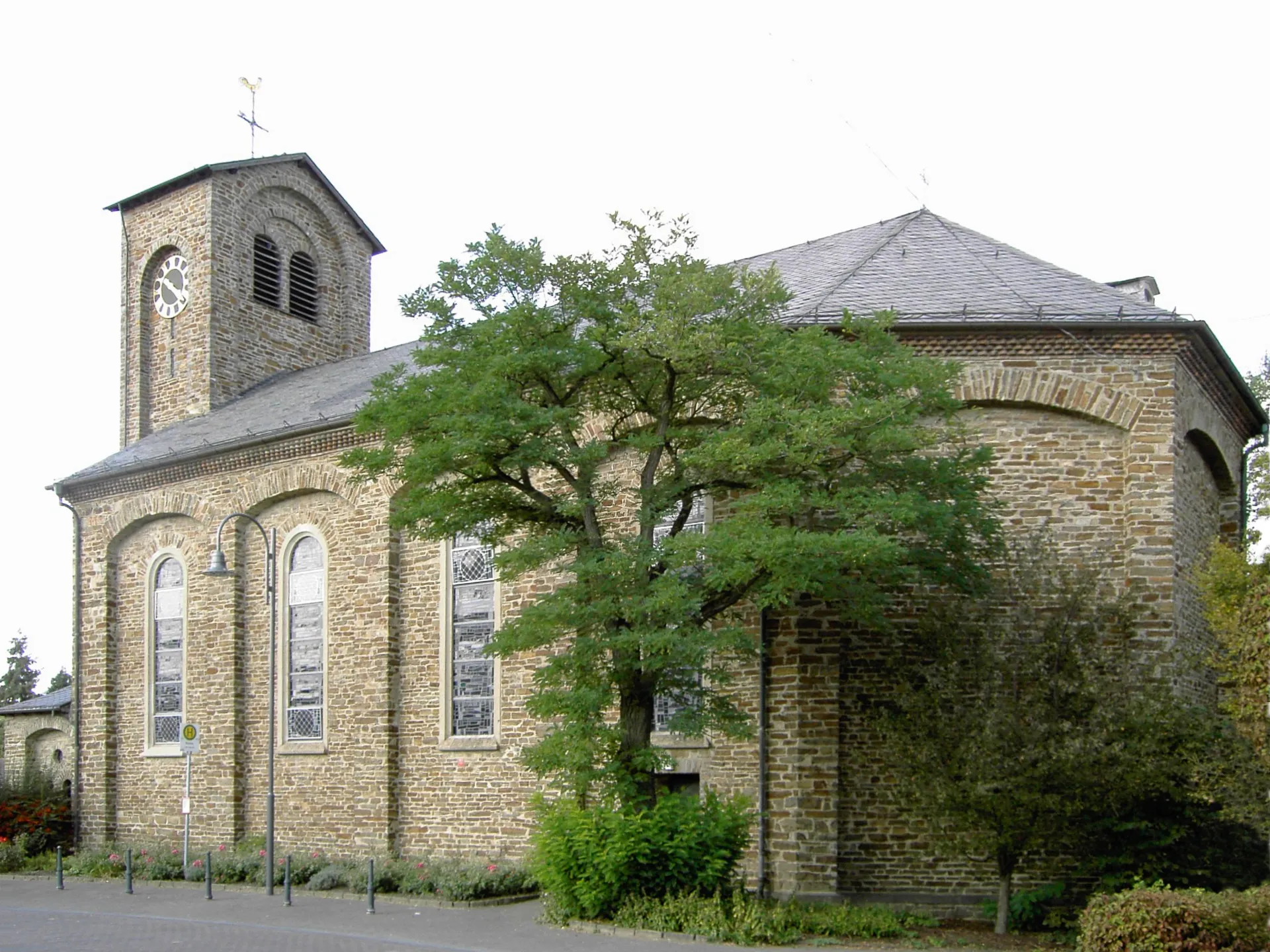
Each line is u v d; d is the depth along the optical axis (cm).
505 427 1517
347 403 2534
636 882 1598
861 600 1568
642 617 1535
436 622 2308
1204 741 1513
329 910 1847
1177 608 1775
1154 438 1778
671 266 1576
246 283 3322
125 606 2861
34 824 2784
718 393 1658
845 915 1559
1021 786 1473
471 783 2217
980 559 1755
